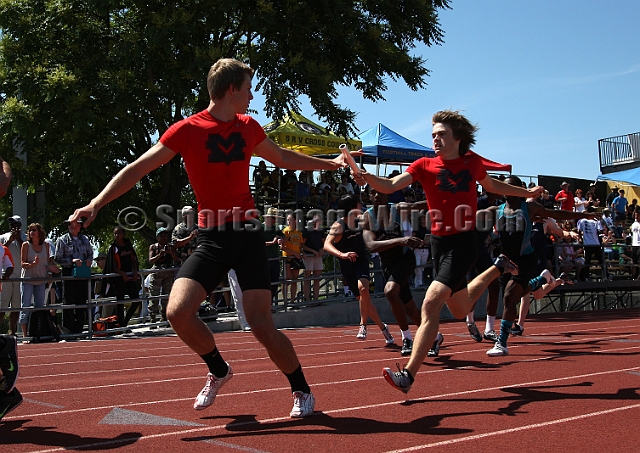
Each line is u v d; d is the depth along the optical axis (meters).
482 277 5.62
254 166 16.53
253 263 3.96
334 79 17.98
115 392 5.44
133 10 17.59
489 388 5.32
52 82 16.20
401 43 20.39
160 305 12.29
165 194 19.80
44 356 8.46
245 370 6.62
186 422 4.21
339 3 17.72
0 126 16.61
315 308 13.32
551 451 3.49
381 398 4.94
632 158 32.12
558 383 5.52
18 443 3.74
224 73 3.95
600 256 17.97
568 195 17.56
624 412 4.41
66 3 17.88
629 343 8.33
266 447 3.57
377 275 14.57
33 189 18.50
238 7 17.62
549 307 18.80
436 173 5.00
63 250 11.34
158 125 17.30
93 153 16.50
